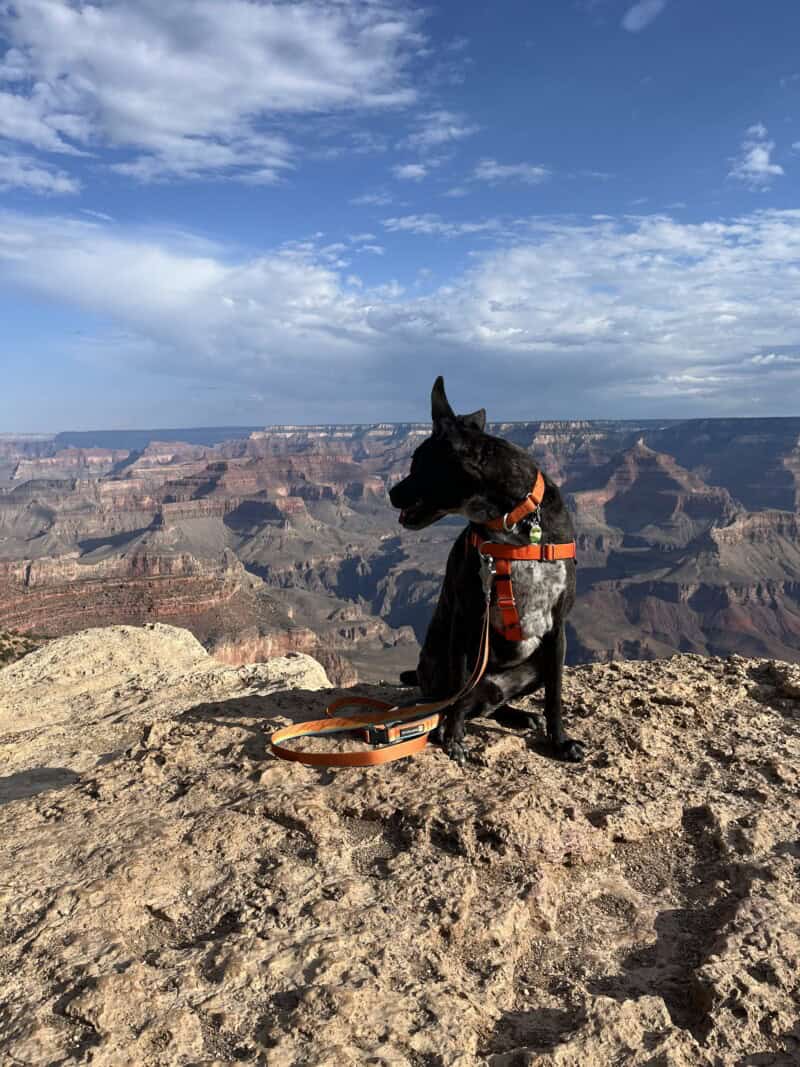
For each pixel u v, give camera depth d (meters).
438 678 1.55
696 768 1.40
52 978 0.90
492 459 1.35
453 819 1.17
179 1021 0.82
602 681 1.86
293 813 1.20
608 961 0.98
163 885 1.07
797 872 1.10
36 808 1.33
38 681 3.25
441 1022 0.84
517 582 1.36
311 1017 0.83
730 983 0.90
